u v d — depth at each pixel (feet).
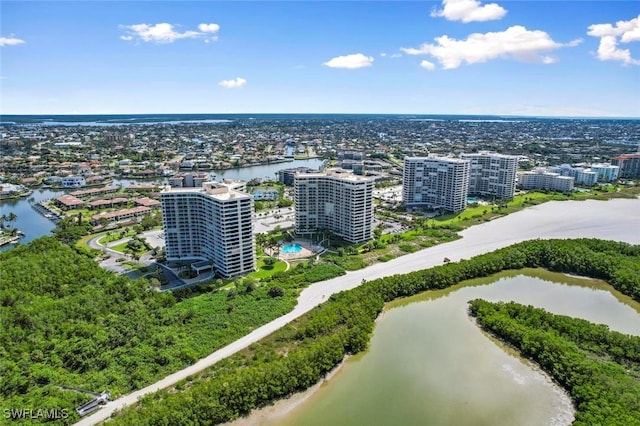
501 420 464.24
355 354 583.99
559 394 503.61
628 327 646.33
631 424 417.28
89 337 572.51
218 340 590.55
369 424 459.32
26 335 568.82
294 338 598.75
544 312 645.92
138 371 515.91
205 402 452.35
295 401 492.95
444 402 491.72
